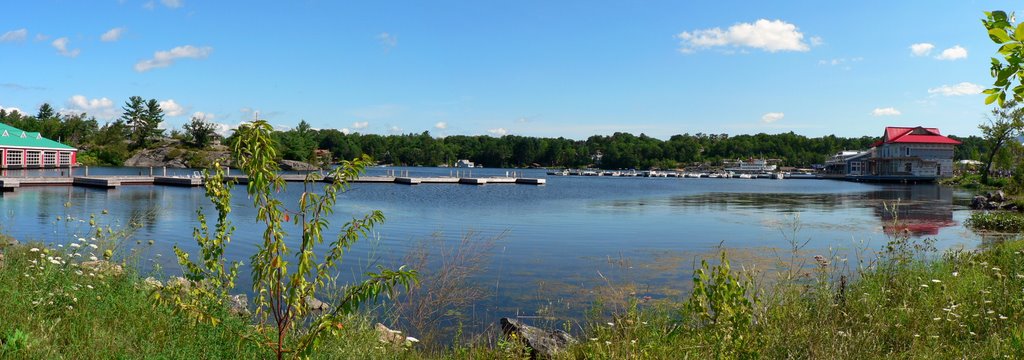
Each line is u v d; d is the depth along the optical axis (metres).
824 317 6.00
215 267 4.75
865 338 5.47
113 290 6.17
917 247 11.20
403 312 7.78
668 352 5.52
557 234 21.52
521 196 45.81
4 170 66.94
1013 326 5.96
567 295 11.10
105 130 124.75
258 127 3.66
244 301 6.67
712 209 34.66
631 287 12.00
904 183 84.81
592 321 8.00
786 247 18.62
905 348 5.64
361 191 49.38
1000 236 22.12
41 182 41.84
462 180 66.94
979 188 65.38
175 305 4.46
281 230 3.88
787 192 57.69
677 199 44.34
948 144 91.19
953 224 26.75
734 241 20.16
